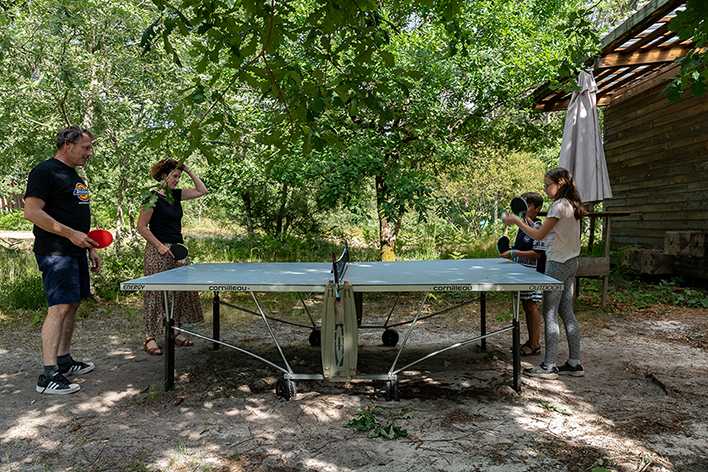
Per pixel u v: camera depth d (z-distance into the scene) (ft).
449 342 16.38
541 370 12.28
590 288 24.66
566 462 7.97
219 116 7.24
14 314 19.61
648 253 25.98
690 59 8.73
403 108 29.81
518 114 35.42
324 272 12.98
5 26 18.63
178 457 8.28
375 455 8.30
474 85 29.68
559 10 32.19
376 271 12.92
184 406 10.69
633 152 30.66
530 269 12.85
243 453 8.43
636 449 8.38
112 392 11.57
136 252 29.60
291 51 22.16
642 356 14.03
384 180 26.99
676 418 9.70
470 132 35.37
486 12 29.07
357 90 6.65
